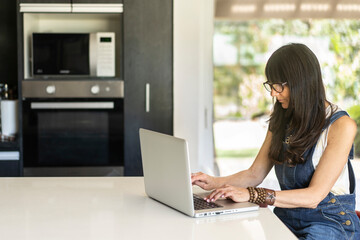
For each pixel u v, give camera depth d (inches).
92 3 132.0
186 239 53.3
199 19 140.1
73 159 136.1
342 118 70.2
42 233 55.4
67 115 135.1
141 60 133.8
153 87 134.5
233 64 346.0
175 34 139.5
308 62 69.2
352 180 73.0
